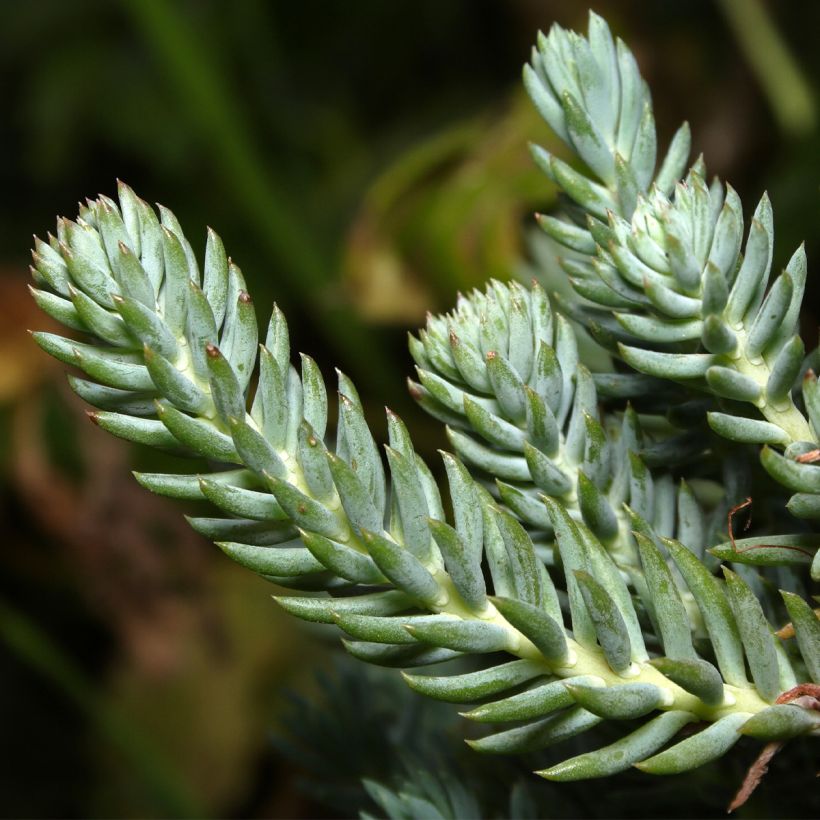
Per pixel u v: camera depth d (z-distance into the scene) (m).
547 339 0.41
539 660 0.39
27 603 1.09
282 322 0.40
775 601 0.40
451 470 0.39
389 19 1.28
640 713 0.38
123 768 1.04
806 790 0.41
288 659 1.03
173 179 1.24
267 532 0.39
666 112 1.08
